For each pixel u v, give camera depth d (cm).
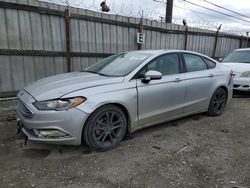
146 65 402
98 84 349
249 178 292
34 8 544
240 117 537
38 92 336
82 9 630
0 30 508
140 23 762
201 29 1019
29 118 323
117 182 279
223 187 273
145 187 271
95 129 339
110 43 707
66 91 326
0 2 496
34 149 355
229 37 1205
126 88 364
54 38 591
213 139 409
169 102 425
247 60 790
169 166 315
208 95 502
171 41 898
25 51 547
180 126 467
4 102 522
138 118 384
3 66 525
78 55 641
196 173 301
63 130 315
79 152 348
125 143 383
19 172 295
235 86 733
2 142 379
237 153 358
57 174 292
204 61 512
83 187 269
